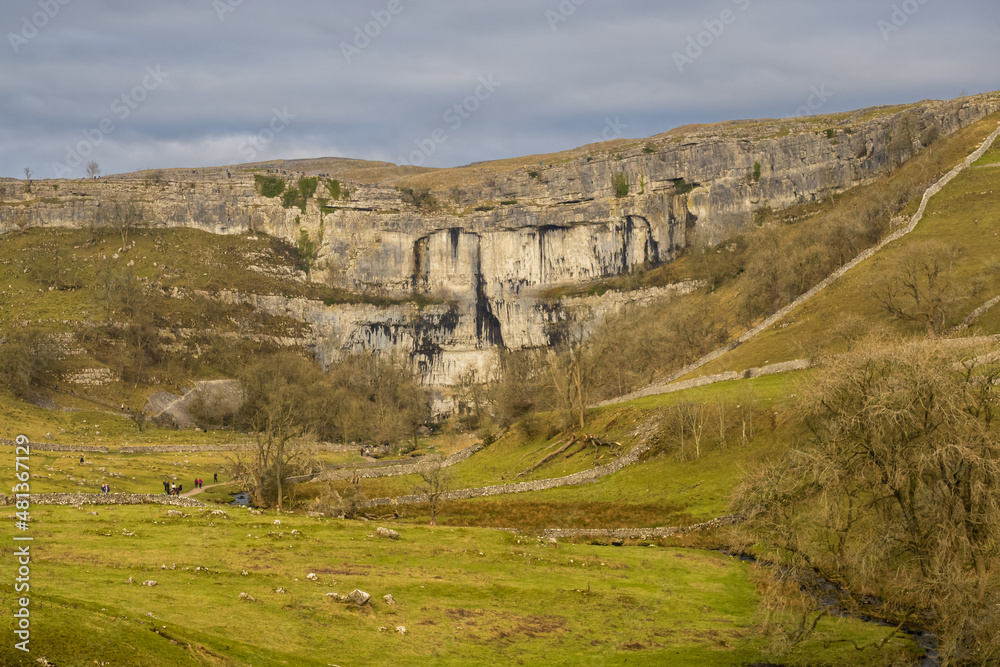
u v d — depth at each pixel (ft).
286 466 377.71
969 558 141.08
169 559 182.09
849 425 152.35
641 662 149.79
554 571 205.87
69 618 113.60
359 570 190.49
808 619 161.68
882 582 154.10
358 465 440.04
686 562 223.92
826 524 153.69
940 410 147.64
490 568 203.72
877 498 153.17
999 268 402.72
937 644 146.10
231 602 152.15
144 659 107.04
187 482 372.17
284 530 225.35
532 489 333.42
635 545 254.68
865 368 159.22
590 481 333.83
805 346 390.63
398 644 144.15
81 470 336.90
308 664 125.59
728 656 155.12
